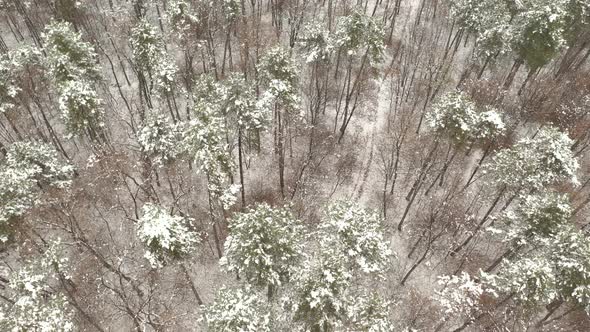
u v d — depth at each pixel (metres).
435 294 37.22
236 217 28.81
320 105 47.28
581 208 40.78
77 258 36.09
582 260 28.50
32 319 25.92
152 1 53.41
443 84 48.34
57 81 35.34
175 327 34.31
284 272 29.14
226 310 26.45
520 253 34.16
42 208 35.25
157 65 39.12
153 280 34.41
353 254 29.77
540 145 33.78
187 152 34.03
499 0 44.91
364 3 58.03
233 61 50.56
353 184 42.84
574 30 46.25
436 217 40.84
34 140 38.38
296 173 42.56
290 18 53.38
